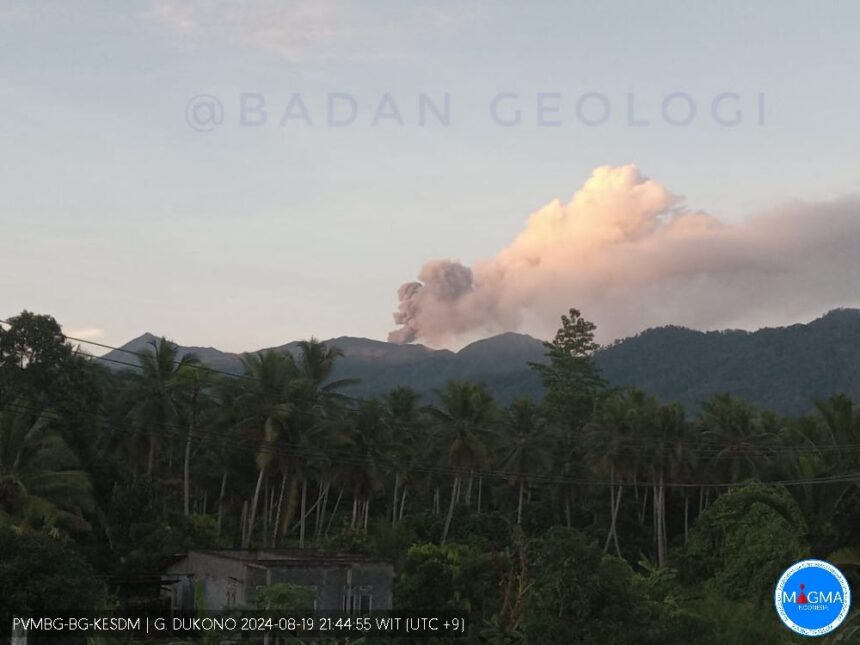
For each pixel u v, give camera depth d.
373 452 78.38
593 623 27.97
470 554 43.75
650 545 93.62
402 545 65.31
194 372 70.31
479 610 40.81
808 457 57.03
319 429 68.62
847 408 57.75
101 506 57.94
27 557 32.94
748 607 46.75
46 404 57.09
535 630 28.09
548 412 114.69
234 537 80.25
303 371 74.75
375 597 44.91
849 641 41.28
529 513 91.62
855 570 54.69
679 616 30.56
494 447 83.50
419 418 97.06
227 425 70.19
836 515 56.03
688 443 89.12
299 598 38.34
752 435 91.81
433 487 101.88
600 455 87.81
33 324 58.31
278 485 84.25
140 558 48.94
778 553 58.12
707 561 66.12
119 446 69.81
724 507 66.69
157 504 57.72
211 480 85.12
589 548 28.67
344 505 102.75
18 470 48.22
